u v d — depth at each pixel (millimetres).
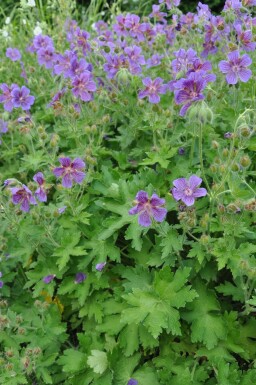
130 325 659
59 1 1130
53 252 747
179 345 660
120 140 867
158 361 641
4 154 914
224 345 630
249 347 643
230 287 663
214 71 893
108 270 733
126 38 1003
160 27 1044
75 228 745
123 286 691
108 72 847
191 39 931
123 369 640
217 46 870
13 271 821
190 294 613
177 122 792
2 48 1186
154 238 744
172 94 914
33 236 721
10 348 659
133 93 879
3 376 623
